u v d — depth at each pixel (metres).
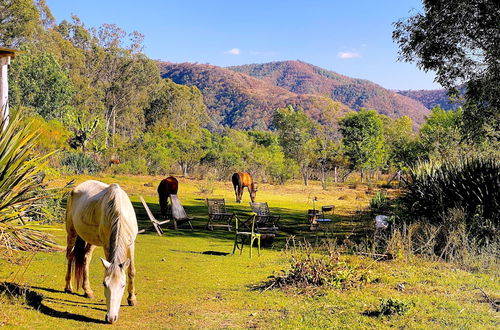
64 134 31.80
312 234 14.22
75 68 66.06
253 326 5.51
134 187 26.38
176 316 5.91
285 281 7.61
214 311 6.15
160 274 8.29
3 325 5.05
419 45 16.17
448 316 5.75
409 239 9.80
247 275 8.44
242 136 74.19
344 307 6.26
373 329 5.34
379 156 47.44
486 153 16.48
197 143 48.16
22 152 7.20
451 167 13.01
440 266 8.84
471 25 15.28
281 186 36.12
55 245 9.39
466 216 10.96
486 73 15.83
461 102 17.86
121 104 74.25
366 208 21.48
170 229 14.56
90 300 6.50
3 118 7.83
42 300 6.13
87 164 30.53
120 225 5.78
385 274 8.05
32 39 56.41
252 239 10.55
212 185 31.61
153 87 83.19
